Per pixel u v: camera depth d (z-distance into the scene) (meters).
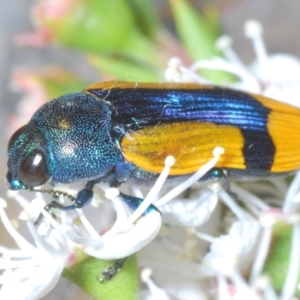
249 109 0.05
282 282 0.05
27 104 0.06
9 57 0.09
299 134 0.05
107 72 0.06
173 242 0.05
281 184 0.05
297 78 0.05
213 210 0.05
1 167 0.08
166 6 0.08
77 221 0.05
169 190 0.05
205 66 0.05
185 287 0.05
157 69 0.06
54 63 0.08
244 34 0.09
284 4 0.09
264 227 0.05
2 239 0.06
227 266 0.05
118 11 0.06
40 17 0.06
